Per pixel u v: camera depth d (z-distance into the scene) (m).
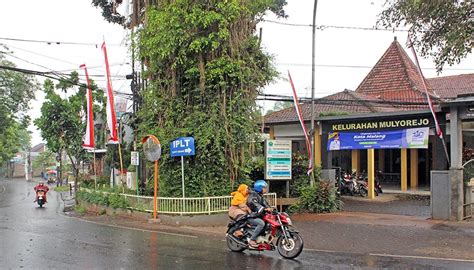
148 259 8.91
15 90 44.28
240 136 15.66
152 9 15.77
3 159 67.94
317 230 13.03
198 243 10.98
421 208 18.08
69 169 50.66
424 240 11.29
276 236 9.41
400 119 19.28
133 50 16.81
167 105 15.90
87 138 21.08
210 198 14.61
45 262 8.61
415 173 26.61
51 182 57.50
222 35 14.59
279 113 25.78
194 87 15.47
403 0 10.17
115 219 16.05
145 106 16.81
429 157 28.61
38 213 19.48
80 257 9.09
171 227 13.90
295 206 16.81
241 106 15.60
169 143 15.70
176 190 15.80
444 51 9.95
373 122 20.08
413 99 25.22
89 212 18.84
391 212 16.97
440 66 10.27
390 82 28.72
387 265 8.55
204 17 14.52
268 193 16.16
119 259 8.90
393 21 10.55
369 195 22.08
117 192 17.55
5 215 18.48
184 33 14.82
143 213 15.54
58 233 12.66
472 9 9.55
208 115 15.23
